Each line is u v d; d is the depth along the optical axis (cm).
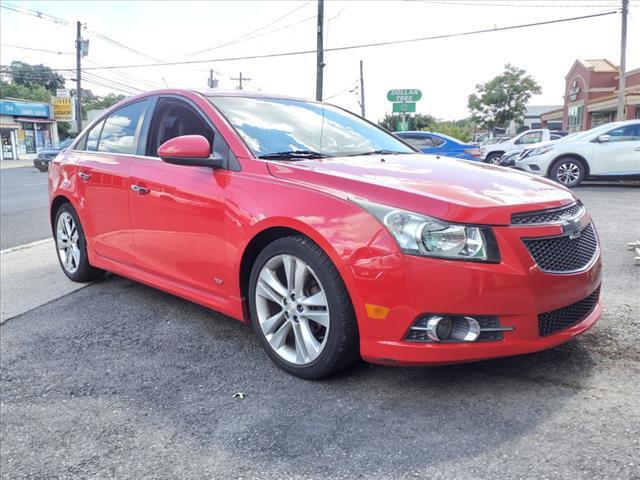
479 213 244
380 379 283
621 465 205
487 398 258
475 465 210
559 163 1193
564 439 223
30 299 451
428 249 240
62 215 485
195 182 332
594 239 299
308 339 280
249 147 323
